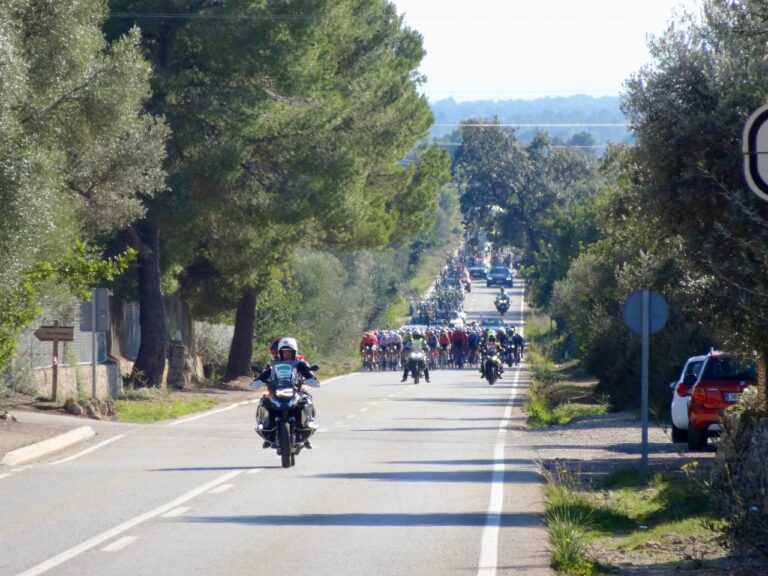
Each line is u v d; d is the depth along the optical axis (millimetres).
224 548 37781
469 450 73188
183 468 61344
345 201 126562
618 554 38969
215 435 81812
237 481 55656
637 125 50375
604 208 63469
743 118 46688
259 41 113375
